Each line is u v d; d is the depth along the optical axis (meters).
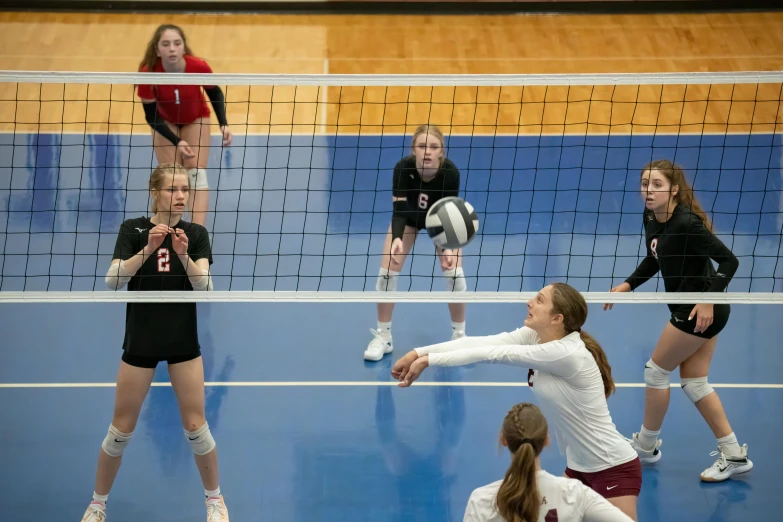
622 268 10.51
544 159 13.09
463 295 7.23
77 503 7.11
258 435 7.91
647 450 7.58
